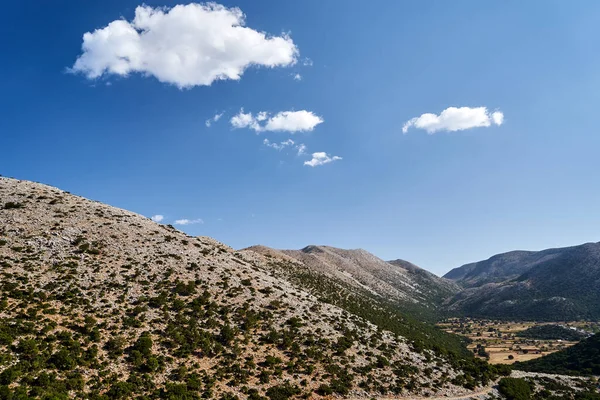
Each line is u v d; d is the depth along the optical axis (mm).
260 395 46781
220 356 52719
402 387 59656
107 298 57406
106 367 42094
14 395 31141
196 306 62906
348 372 58875
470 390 66938
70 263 63781
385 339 79125
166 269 73625
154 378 43281
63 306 51469
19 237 67562
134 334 50500
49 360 39062
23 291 51188
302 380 52938
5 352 37656
